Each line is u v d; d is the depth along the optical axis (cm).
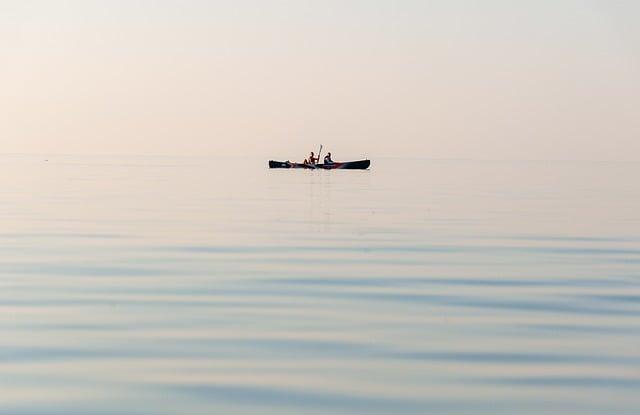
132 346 1772
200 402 1437
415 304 2225
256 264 2930
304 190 7388
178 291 2397
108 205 5522
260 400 1447
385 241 3650
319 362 1662
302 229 4141
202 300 2264
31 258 3050
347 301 2261
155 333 1883
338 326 1959
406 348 1767
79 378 1558
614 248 3475
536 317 2067
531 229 4219
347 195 6725
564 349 1761
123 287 2453
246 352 1730
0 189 7269
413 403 1434
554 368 1628
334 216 4834
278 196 6538
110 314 2075
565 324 1989
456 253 3262
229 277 2642
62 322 1984
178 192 7006
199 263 2945
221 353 1722
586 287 2497
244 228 4166
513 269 2850
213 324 1972
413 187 8050
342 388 1508
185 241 3609
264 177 9962
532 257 3167
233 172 11625
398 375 1581
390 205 5681
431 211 5219
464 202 6041
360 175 10844
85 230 4025
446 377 1570
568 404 1429
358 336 1864
